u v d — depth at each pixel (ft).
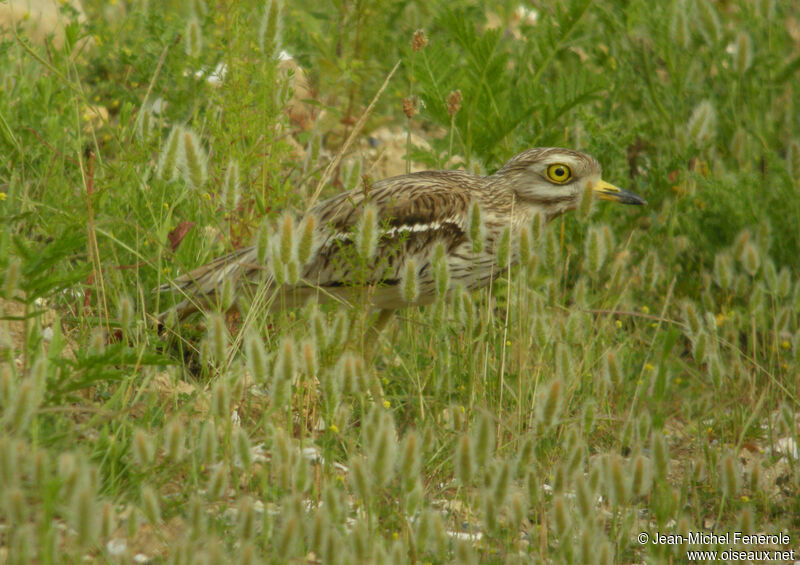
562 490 23.58
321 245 33.68
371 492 22.03
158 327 33.63
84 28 48.91
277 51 33.01
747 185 40.34
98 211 33.63
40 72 43.06
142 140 33.96
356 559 20.25
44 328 30.14
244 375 27.53
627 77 46.09
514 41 51.34
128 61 42.11
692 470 30.94
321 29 49.11
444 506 27.14
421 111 45.57
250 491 24.93
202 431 23.35
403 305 35.01
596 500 27.53
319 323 26.58
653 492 26.94
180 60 41.06
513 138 43.96
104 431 24.84
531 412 30.86
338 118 46.62
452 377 32.19
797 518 28.60
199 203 36.96
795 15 45.06
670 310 40.50
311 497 25.30
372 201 34.06
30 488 23.13
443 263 29.09
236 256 33.47
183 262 35.42
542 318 30.68
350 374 24.48
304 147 47.85
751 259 32.91
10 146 36.22
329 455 25.75
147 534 23.43
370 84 47.52
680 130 41.65
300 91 49.78
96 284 29.27
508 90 44.04
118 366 30.19
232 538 23.08
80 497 18.56
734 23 45.03
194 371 33.71
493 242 34.78
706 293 36.27
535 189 35.04
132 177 35.14
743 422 33.17
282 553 20.56
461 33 42.86
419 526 21.70
